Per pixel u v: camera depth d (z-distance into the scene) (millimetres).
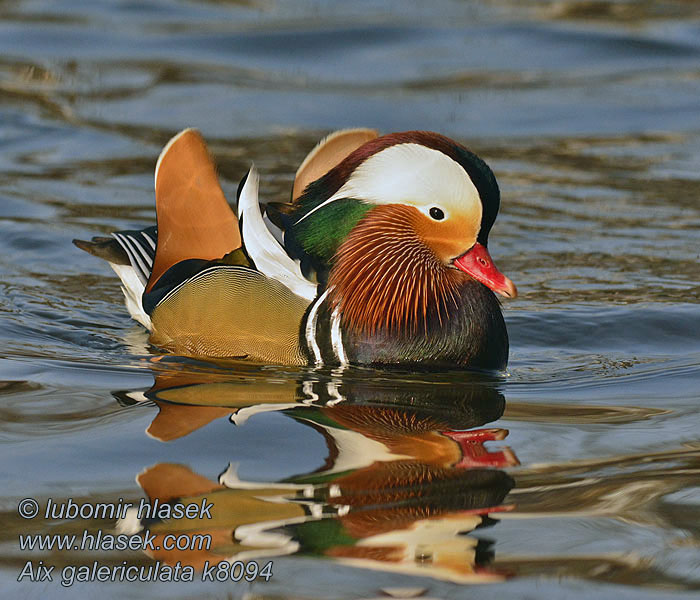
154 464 8328
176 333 11477
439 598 6570
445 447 8820
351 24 25344
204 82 21938
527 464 8523
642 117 20516
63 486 7965
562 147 19109
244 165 17828
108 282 13875
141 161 18141
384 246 11086
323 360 11008
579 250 15016
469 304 11180
